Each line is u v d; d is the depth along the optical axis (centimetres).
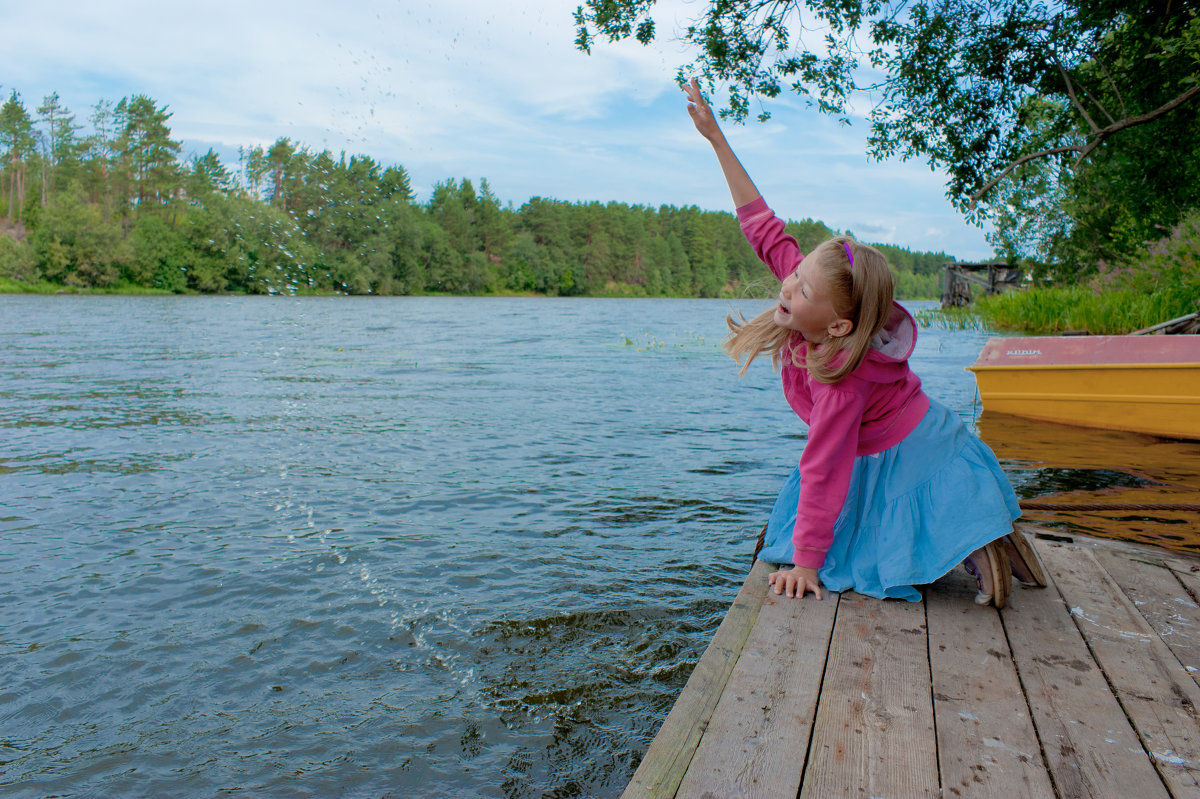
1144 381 655
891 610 222
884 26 920
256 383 1000
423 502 472
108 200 6234
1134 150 1002
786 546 253
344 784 215
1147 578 252
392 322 2583
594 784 215
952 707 172
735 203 269
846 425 224
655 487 509
